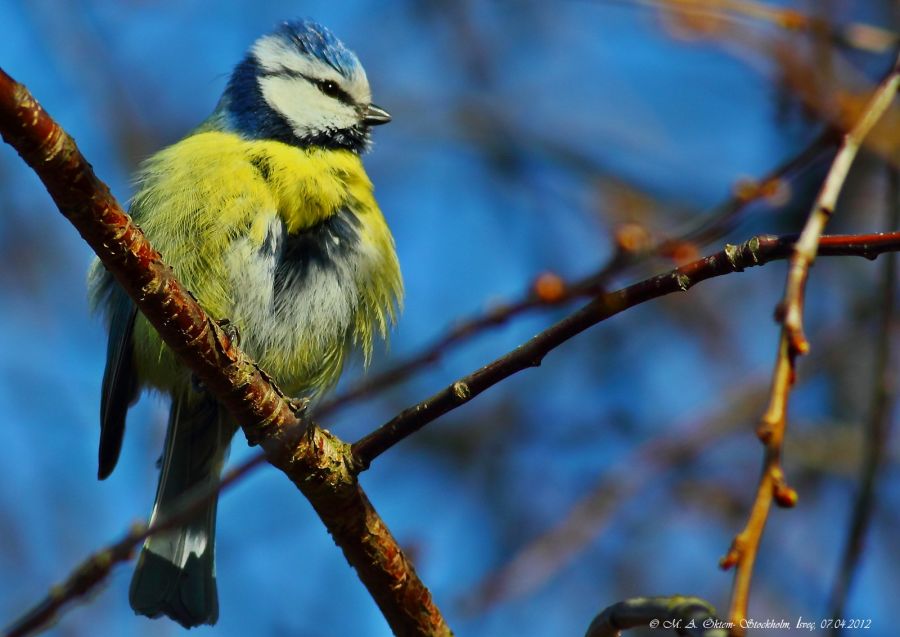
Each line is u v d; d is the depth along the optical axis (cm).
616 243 585
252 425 602
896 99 875
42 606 518
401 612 607
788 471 1151
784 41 878
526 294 548
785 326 429
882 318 782
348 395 552
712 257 487
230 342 585
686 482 1162
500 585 998
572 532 1025
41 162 509
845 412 1154
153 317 570
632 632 823
